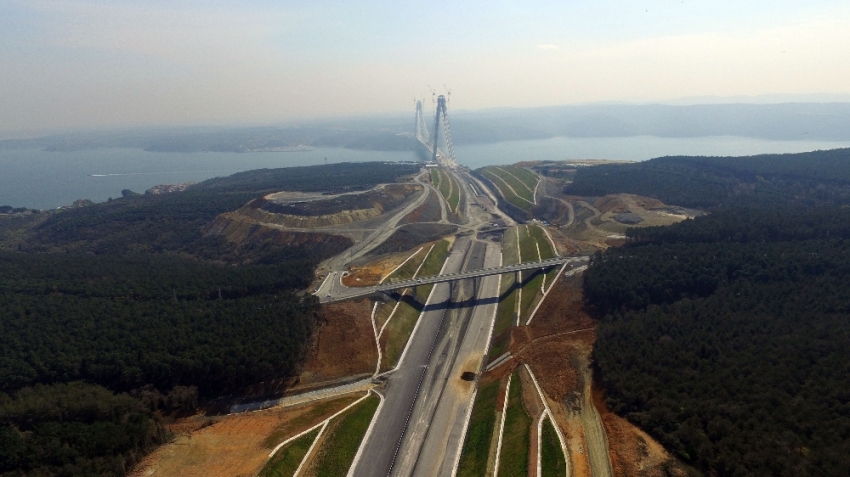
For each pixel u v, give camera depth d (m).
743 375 98.44
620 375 104.38
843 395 87.56
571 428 94.88
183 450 94.69
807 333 110.38
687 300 135.75
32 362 114.88
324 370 128.75
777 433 79.38
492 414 106.81
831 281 134.00
